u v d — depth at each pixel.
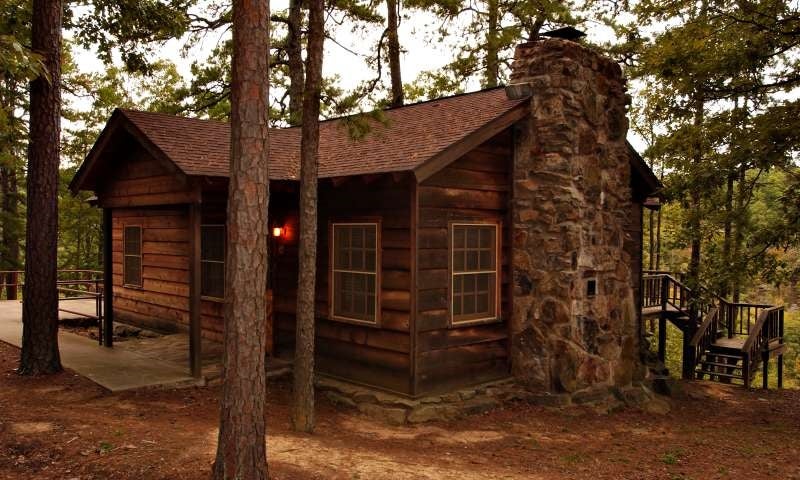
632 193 11.68
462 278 8.52
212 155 8.78
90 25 11.38
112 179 10.36
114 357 9.67
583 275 8.92
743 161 9.81
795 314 26.91
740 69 9.97
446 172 8.21
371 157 8.53
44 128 8.32
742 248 10.41
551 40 8.87
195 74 15.31
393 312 8.15
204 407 7.55
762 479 6.17
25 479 4.82
